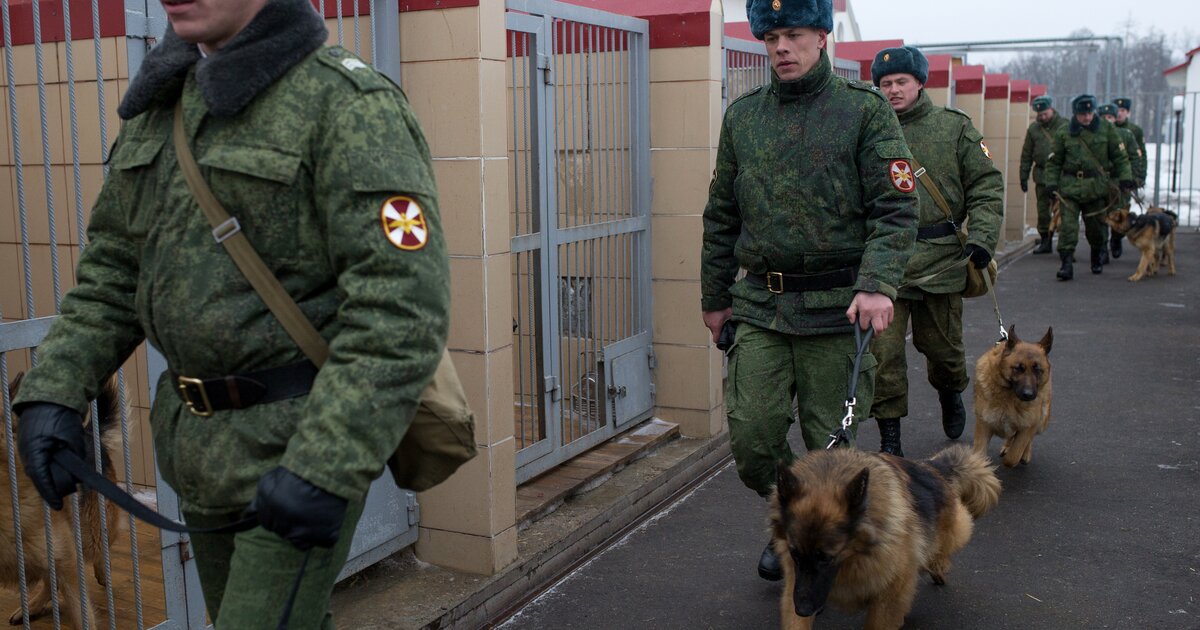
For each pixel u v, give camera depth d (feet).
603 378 18.85
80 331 6.94
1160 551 15.30
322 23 6.67
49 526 10.41
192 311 6.37
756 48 22.85
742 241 13.24
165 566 11.03
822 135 12.37
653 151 19.95
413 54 13.10
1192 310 37.50
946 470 13.43
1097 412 23.65
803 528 10.02
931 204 18.54
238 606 6.36
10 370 13.30
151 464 14.51
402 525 13.78
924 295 18.84
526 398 17.60
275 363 6.42
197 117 6.41
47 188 9.86
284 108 6.30
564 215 17.99
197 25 6.29
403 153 6.33
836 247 12.50
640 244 19.95
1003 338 18.98
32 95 15.12
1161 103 73.67
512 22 15.78
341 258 6.22
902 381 18.44
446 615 12.66
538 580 14.43
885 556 10.53
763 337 13.06
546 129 16.88
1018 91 57.67
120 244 7.04
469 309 13.21
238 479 6.40
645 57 19.58
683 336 20.20
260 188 6.24
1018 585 14.14
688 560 15.28
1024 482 18.70
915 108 18.70
